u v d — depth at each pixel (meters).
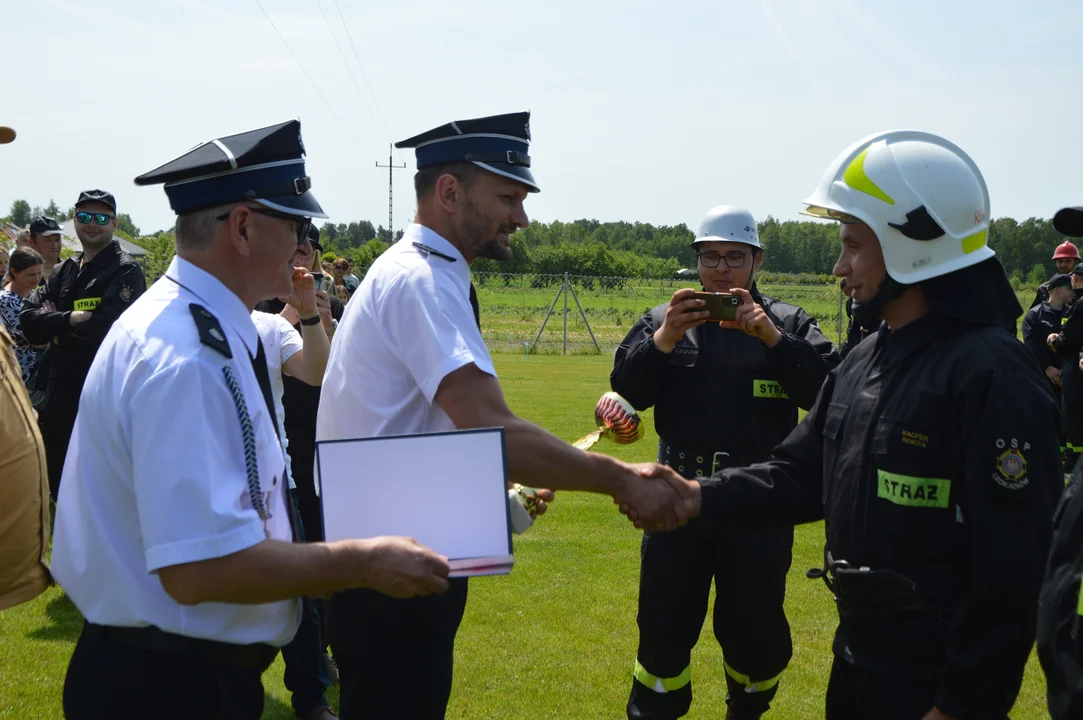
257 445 2.28
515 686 4.67
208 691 2.22
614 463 2.80
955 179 2.38
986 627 2.12
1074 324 9.47
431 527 2.29
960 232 2.36
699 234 4.11
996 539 2.10
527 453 2.68
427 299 2.71
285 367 4.21
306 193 2.41
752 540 3.79
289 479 2.57
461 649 5.15
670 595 3.85
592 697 4.56
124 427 2.07
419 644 2.79
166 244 37.75
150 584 2.15
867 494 2.38
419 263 2.79
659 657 3.87
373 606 2.78
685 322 3.81
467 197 2.84
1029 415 2.14
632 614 5.75
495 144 2.83
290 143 2.39
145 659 2.18
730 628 3.85
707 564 3.86
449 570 2.18
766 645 3.84
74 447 2.25
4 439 2.88
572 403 14.98
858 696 2.44
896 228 2.38
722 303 3.76
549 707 4.44
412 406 2.78
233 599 2.03
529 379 19.06
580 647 5.21
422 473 2.29
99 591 2.16
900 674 2.32
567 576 6.51
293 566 2.02
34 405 7.20
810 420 2.88
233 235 2.29
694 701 4.60
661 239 108.94
